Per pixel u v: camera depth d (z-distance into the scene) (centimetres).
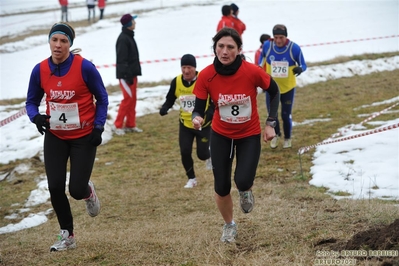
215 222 705
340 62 2106
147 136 1338
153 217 802
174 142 1278
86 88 589
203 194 896
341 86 1811
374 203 720
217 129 586
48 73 582
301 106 1564
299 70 1087
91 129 600
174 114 1554
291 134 1226
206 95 575
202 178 991
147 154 1193
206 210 808
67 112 586
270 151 1145
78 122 589
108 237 673
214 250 567
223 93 565
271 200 801
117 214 834
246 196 574
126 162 1141
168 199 891
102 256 585
